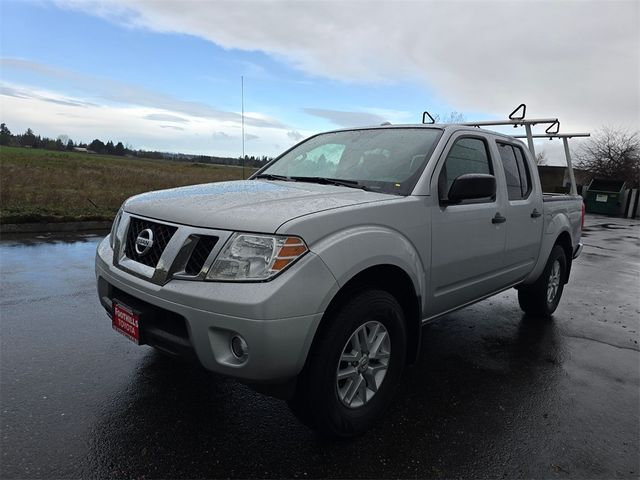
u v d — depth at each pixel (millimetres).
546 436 2920
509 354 4270
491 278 3998
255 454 2580
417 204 3080
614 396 3523
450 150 3535
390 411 3133
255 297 2238
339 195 2943
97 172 27969
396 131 3875
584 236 14875
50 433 2672
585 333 4977
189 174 29094
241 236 2365
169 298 2430
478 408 3234
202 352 2361
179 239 2496
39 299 5094
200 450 2590
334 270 2441
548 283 5195
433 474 2498
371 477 2443
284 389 2455
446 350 4301
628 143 33562
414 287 3016
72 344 3932
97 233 9852
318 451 2635
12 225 9438
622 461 2699
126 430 2740
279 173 4020
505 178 4141
